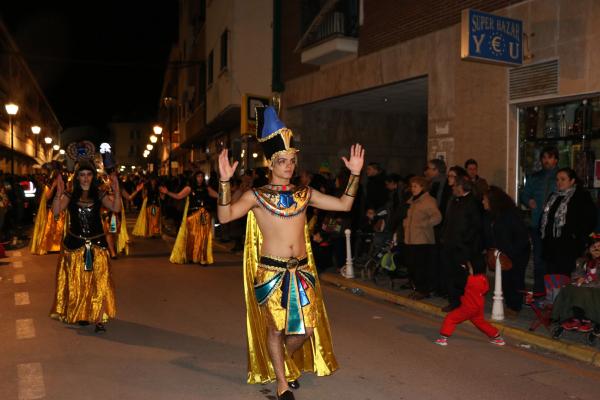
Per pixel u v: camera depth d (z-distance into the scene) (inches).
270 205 180.5
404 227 339.6
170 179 741.9
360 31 553.0
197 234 470.0
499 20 369.7
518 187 404.2
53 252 542.9
